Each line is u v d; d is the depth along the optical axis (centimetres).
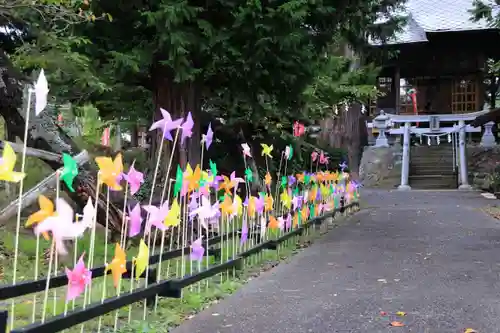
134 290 441
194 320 465
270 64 738
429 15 2766
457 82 2956
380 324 447
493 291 555
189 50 695
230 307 507
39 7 673
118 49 736
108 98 905
